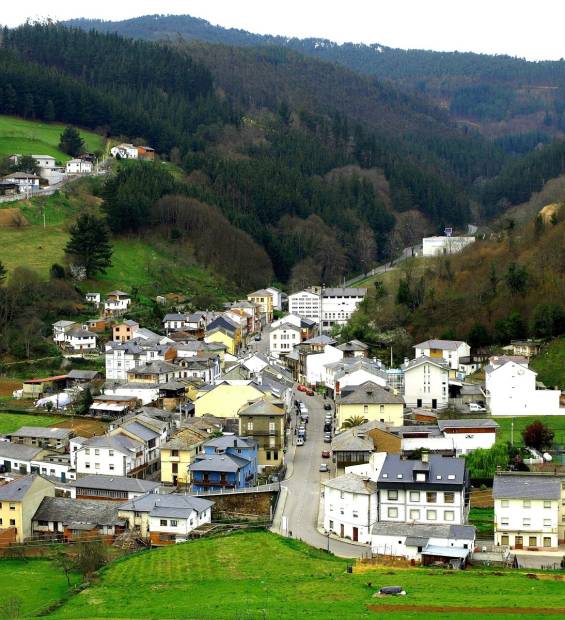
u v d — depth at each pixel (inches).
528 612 4084.6
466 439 6993.1
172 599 4618.6
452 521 5467.5
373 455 6058.1
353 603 4306.1
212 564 5132.9
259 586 4704.7
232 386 7869.1
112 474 6875.0
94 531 5876.0
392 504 5541.3
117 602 4628.4
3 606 4672.7
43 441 7682.1
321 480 6624.0
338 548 5457.7
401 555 5147.6
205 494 6151.6
